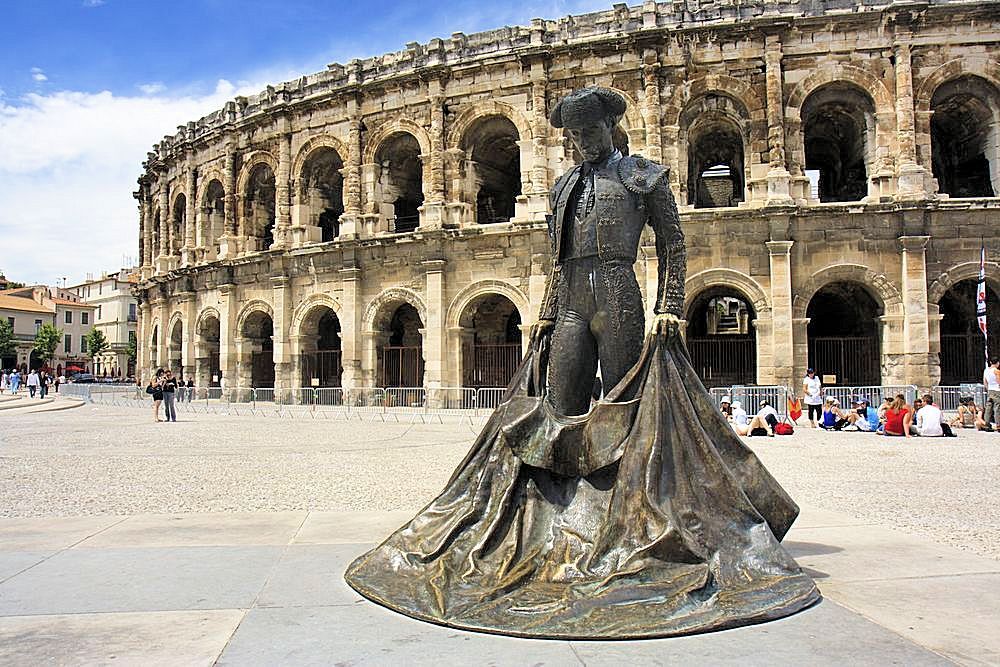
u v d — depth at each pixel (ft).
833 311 148.56
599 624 18.57
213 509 41.42
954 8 115.75
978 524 36.73
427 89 137.39
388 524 35.37
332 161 155.74
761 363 116.16
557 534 23.36
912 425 90.27
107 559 27.81
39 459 66.54
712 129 132.57
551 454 24.39
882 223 115.14
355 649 17.81
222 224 177.47
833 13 117.80
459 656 17.24
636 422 23.73
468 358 133.49
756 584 20.95
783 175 116.57
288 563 27.04
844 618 19.76
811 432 95.09
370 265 141.38
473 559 22.65
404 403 138.00
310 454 70.23
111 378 371.15
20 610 21.30
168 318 185.06
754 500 24.31
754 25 119.34
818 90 120.57
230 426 104.94
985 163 130.11
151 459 66.44
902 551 28.71
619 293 26.48
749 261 117.39
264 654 17.54
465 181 135.95
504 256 128.88
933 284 113.80
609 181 26.86
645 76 123.13
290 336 150.10
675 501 22.33
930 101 118.73
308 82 153.07
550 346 28.14
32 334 424.87
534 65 128.67
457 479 26.37
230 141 164.66
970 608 20.94
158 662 17.07
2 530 33.91
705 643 17.84
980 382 128.47
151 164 196.85
